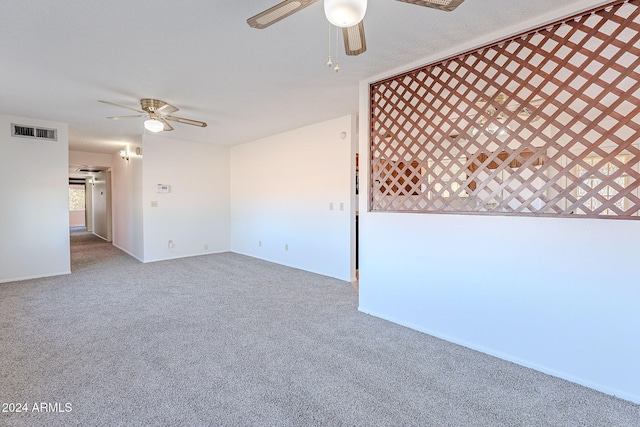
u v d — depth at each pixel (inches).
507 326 86.7
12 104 141.9
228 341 96.5
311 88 125.9
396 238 112.2
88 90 124.9
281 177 209.0
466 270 94.5
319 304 131.3
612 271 71.5
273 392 71.2
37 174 170.1
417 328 106.3
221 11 74.7
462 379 77.2
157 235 219.0
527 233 83.1
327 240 179.6
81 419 61.8
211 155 246.5
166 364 82.8
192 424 60.8
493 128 119.4
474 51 93.2
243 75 112.5
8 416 62.3
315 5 72.1
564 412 65.5
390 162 116.7
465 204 98.3
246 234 242.7
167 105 141.1
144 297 138.9
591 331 74.2
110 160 291.0
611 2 70.9
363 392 71.6
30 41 87.4
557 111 80.3
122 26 80.7
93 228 410.6
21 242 166.7
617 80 72.2
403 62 104.0
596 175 75.9
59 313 118.5
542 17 78.5
